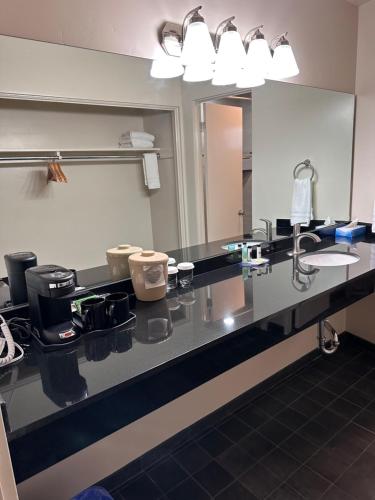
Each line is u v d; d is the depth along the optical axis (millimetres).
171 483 1571
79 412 890
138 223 1620
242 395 2055
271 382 2215
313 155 2275
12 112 1212
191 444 1783
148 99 1563
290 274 1690
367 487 1502
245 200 2047
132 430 1579
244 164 2004
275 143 2098
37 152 1290
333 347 2131
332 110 2262
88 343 1094
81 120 1383
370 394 2105
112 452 1528
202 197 1849
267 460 1664
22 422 752
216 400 1913
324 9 2051
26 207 1286
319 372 2344
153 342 1080
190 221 1815
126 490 1548
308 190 2307
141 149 1589
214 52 1564
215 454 1714
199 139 1789
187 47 1477
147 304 1414
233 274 1757
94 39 1271
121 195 1549
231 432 1854
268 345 1267
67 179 1381
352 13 2225
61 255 1392
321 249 2133
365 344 2594
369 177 2373
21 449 843
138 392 965
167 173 1700
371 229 2395
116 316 1200
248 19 1709
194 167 1797
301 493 1490
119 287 1509
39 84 1246
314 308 1413
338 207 2453
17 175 1256
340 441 1757
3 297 1253
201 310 1312
